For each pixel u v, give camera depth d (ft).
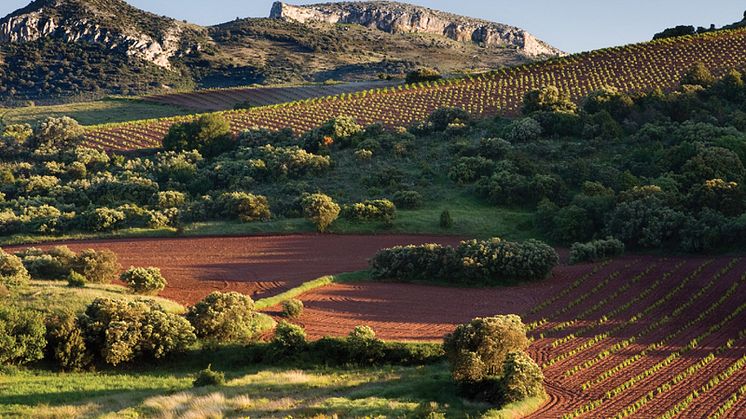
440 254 200.95
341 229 252.21
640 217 219.82
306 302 178.29
